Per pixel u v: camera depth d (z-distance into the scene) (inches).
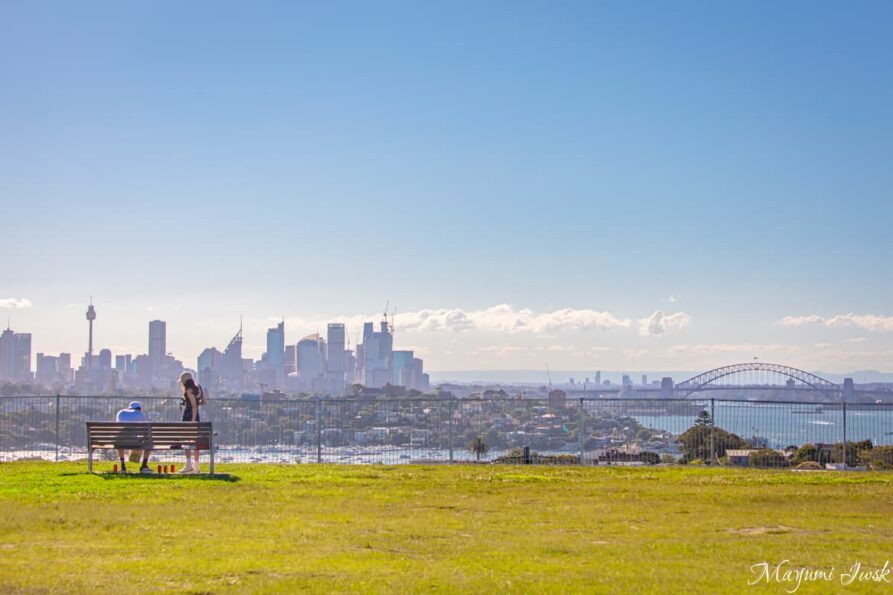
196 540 559.8
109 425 895.1
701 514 691.4
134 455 989.2
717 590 445.1
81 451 1162.0
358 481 876.6
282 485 830.5
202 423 889.5
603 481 897.5
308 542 556.7
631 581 458.6
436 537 582.2
